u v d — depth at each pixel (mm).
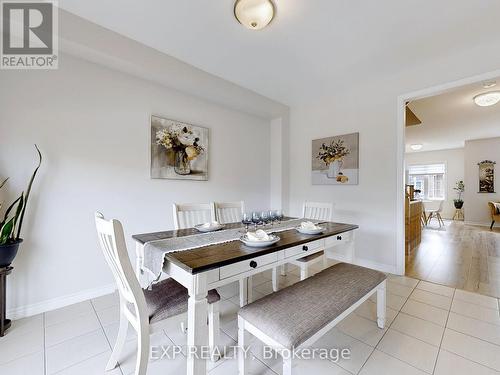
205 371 1154
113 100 2365
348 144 3285
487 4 1748
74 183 2152
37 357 1483
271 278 2742
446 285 2547
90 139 2232
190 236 1735
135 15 1907
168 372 1387
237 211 2648
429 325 1830
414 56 2461
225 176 3410
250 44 2283
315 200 3680
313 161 3695
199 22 1984
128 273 1113
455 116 4504
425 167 8492
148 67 2338
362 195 3152
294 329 1096
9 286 1869
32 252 1958
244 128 3670
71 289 2141
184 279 1182
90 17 1937
